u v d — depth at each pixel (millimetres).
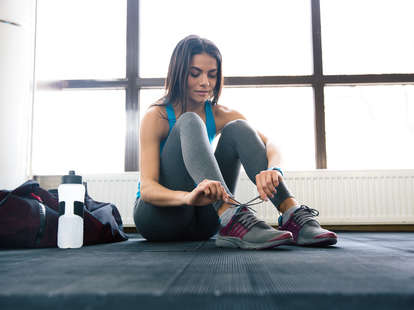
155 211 1105
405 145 2662
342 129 2709
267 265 674
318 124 2684
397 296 418
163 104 1212
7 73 2055
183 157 956
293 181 2521
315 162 2686
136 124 2746
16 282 517
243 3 2785
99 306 394
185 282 510
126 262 738
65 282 515
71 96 2779
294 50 2775
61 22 2797
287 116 2734
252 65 2752
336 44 2770
